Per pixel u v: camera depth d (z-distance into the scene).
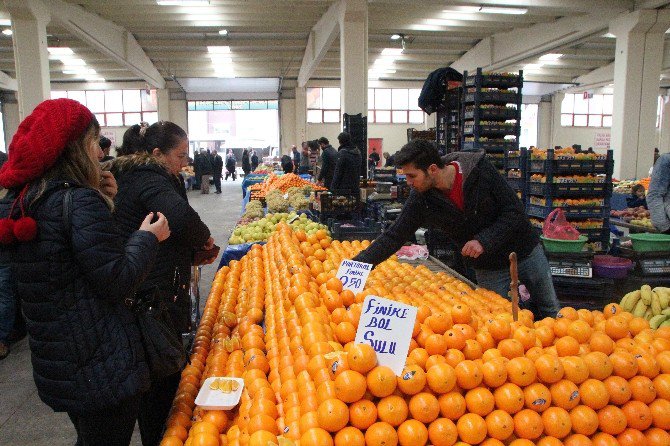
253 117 32.34
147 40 18.81
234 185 24.70
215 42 18.91
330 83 26.45
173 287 2.20
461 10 14.79
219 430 1.69
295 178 8.73
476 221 2.83
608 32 14.42
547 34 16.22
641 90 13.81
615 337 1.91
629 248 4.36
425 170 2.61
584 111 28.27
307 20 16.23
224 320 2.61
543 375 1.59
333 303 2.28
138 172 2.17
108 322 1.53
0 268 4.15
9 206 1.53
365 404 1.51
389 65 23.02
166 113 25.75
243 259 4.04
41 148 1.46
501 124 7.90
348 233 5.04
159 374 1.69
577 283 4.15
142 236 1.63
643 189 9.31
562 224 4.35
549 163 5.39
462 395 1.59
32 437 3.05
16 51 11.98
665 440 1.62
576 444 1.57
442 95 8.90
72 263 1.49
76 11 13.67
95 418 1.56
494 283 3.08
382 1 12.74
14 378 3.81
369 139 27.17
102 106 26.84
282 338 2.13
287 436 1.51
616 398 1.60
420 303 2.36
